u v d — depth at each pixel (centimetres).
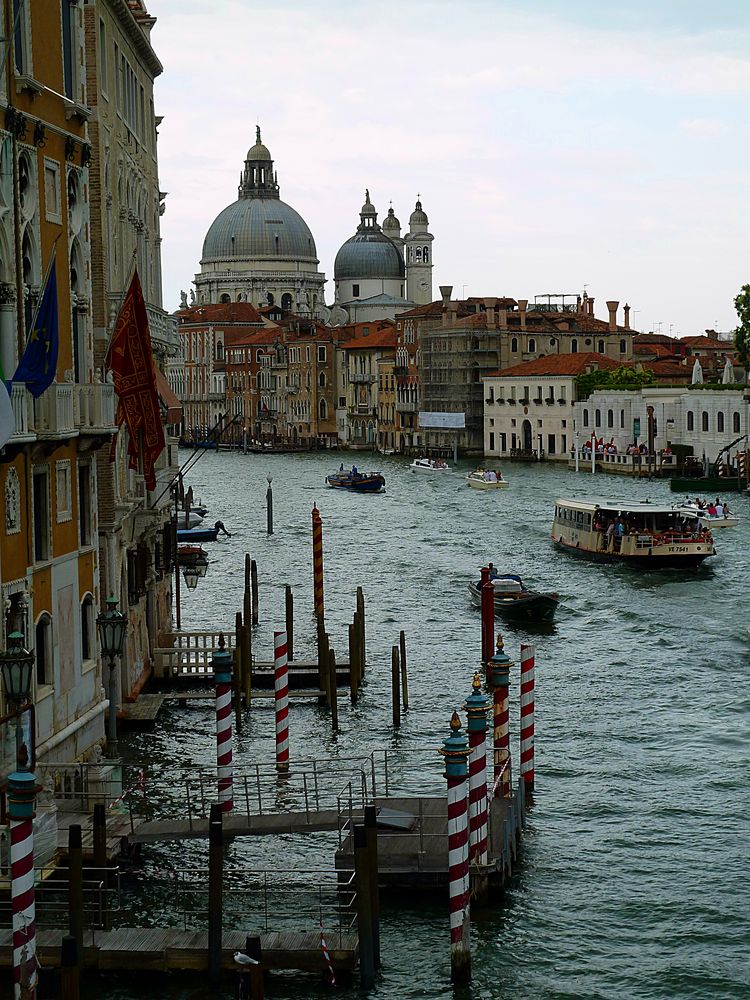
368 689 5375
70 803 3356
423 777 4219
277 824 3272
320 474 18812
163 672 5209
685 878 3406
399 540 10325
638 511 8812
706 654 5884
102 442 3722
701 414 16025
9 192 3141
